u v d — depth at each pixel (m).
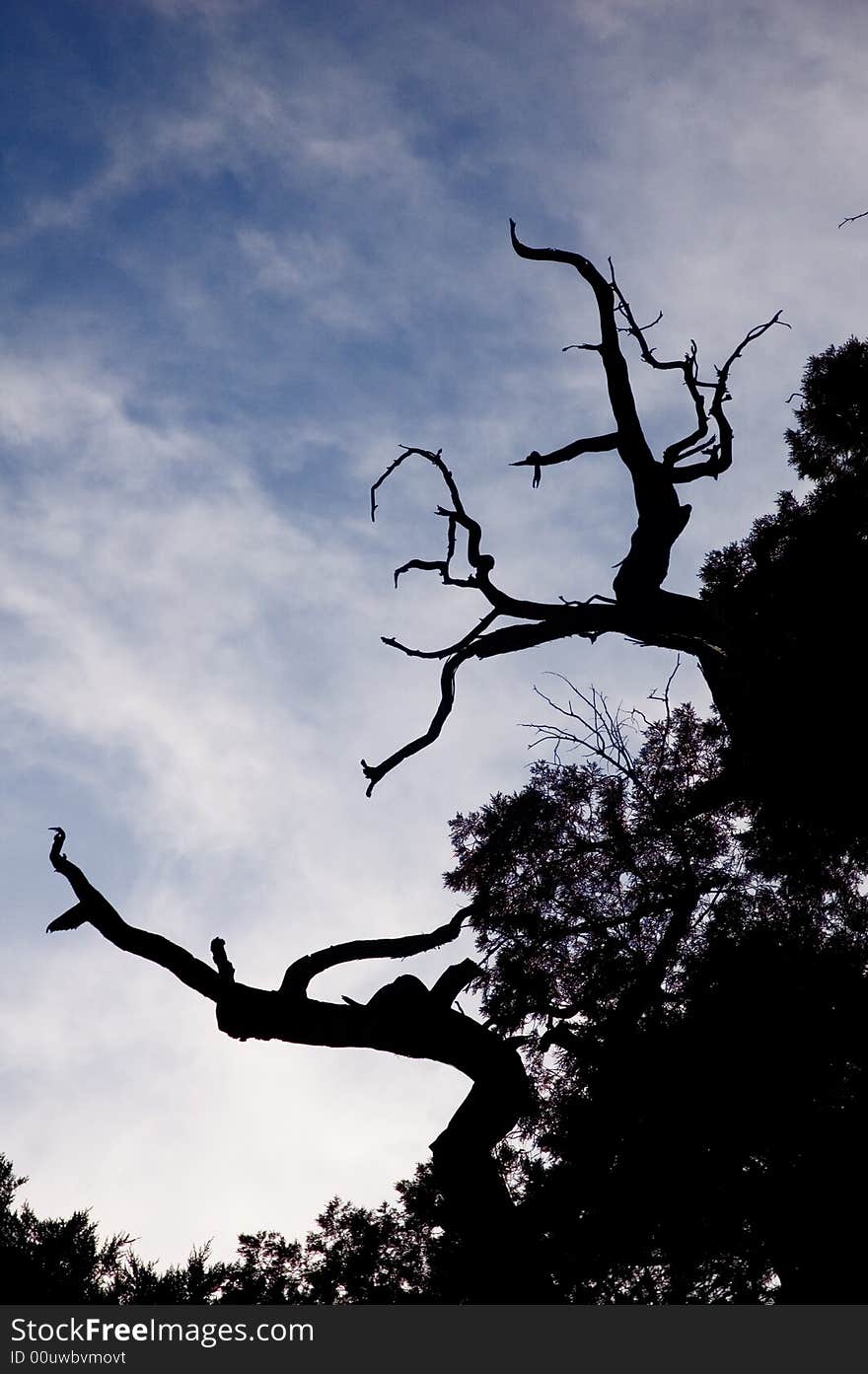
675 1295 10.41
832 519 14.18
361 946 12.82
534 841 13.85
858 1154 9.09
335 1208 13.15
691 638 14.63
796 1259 9.32
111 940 12.06
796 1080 9.50
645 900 13.29
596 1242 10.20
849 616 12.95
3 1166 9.97
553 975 13.12
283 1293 11.47
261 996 11.97
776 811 13.00
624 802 14.00
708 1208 9.52
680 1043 10.25
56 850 12.27
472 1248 10.77
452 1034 11.98
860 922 12.66
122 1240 9.80
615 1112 10.47
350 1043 11.95
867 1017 9.84
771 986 10.07
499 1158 12.46
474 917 13.46
